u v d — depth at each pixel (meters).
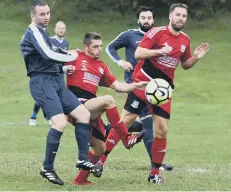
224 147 26.73
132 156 23.61
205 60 72.81
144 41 17.00
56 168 19.45
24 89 59.75
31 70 16.06
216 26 92.19
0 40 81.56
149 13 20.47
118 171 19.09
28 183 16.38
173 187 16.02
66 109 16.16
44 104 15.80
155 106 16.97
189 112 48.41
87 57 17.17
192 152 24.83
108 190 15.43
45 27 16.33
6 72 65.50
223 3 96.88
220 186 16.16
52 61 15.66
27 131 32.72
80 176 16.39
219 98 57.03
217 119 42.81
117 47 20.66
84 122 16.02
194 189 15.67
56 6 97.50
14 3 100.50
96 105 16.59
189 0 94.69
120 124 16.69
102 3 98.06
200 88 60.41
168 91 16.73
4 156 22.53
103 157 18.48
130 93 18.70
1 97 56.66
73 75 17.02
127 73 20.38
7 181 16.69
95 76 17.06
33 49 15.87
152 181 16.92
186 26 91.75
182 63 18.14
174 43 17.08
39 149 25.33
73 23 93.25
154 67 17.28
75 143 27.98
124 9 97.12
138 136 16.75
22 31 87.94
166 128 16.95
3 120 40.56
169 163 21.36
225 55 75.44
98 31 89.38
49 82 15.98
